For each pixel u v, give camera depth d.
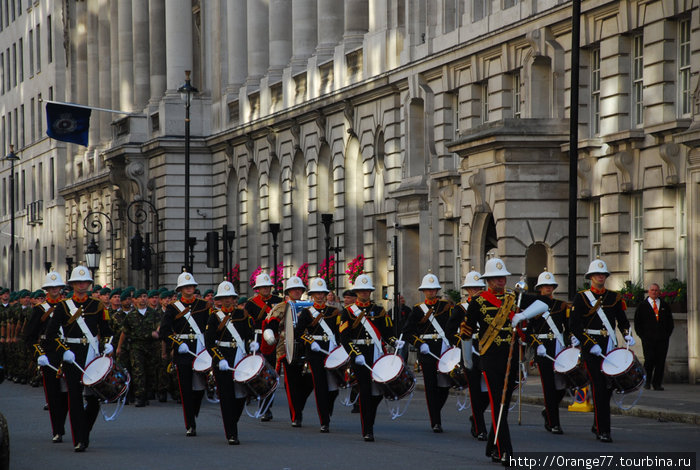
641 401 76.69
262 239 183.88
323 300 65.44
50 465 52.66
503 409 49.66
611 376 57.59
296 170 172.50
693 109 91.31
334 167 159.00
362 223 155.50
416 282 138.25
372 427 60.88
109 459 54.41
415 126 137.00
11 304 116.12
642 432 62.78
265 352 68.44
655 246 96.94
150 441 61.72
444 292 124.00
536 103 113.69
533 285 111.38
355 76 152.62
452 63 128.50
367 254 149.38
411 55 137.75
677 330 93.81
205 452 56.59
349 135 154.62
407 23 138.50
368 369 60.88
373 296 148.12
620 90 102.56
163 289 95.50
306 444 59.41
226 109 199.25
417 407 80.62
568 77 109.62
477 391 59.47
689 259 91.19
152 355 86.94
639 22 99.50
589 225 108.06
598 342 58.84
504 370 51.09
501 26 118.50
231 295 61.28
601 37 104.81
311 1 173.88
